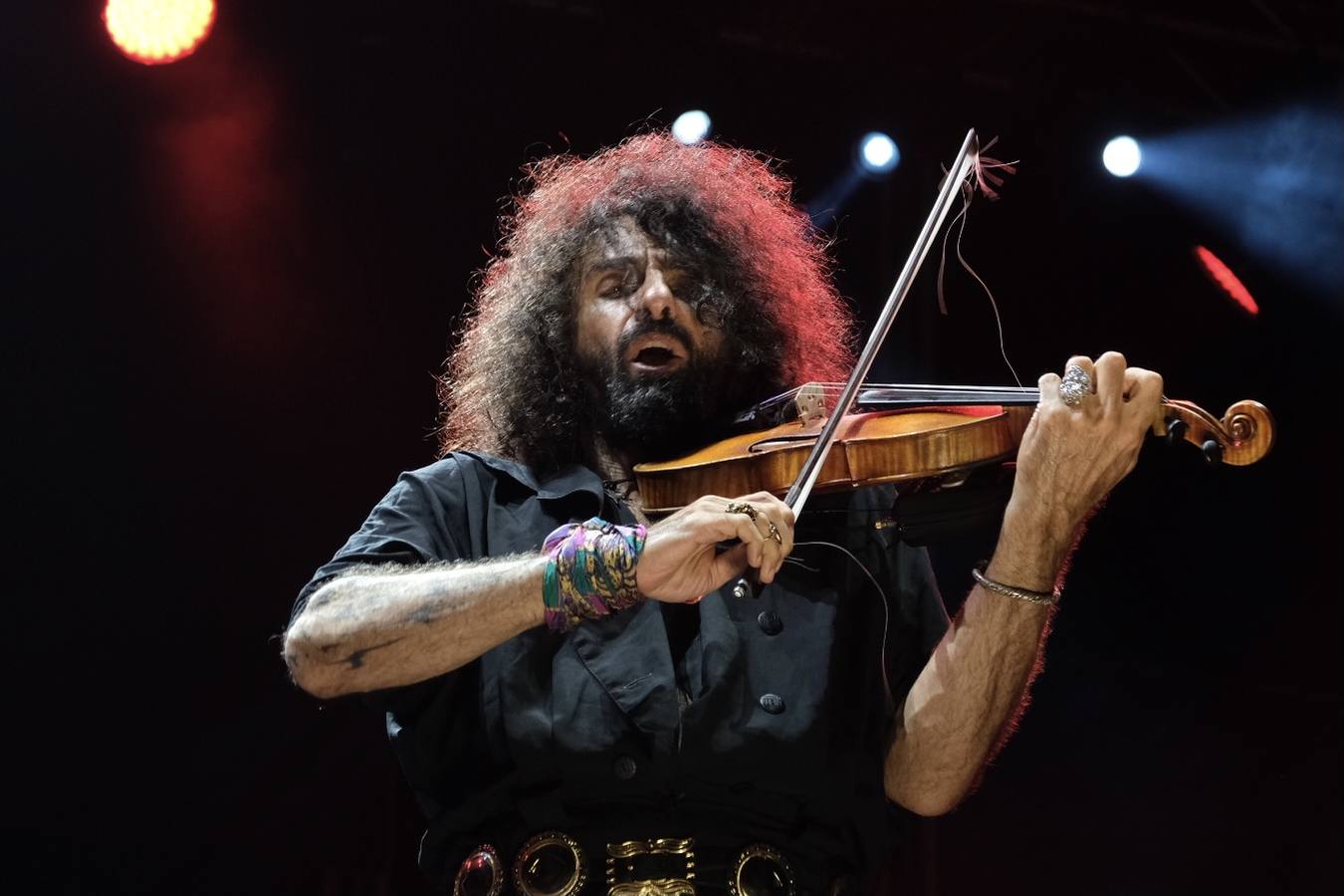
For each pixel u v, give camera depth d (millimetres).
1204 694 16047
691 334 6242
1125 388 5027
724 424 6340
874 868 5516
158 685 13695
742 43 15180
